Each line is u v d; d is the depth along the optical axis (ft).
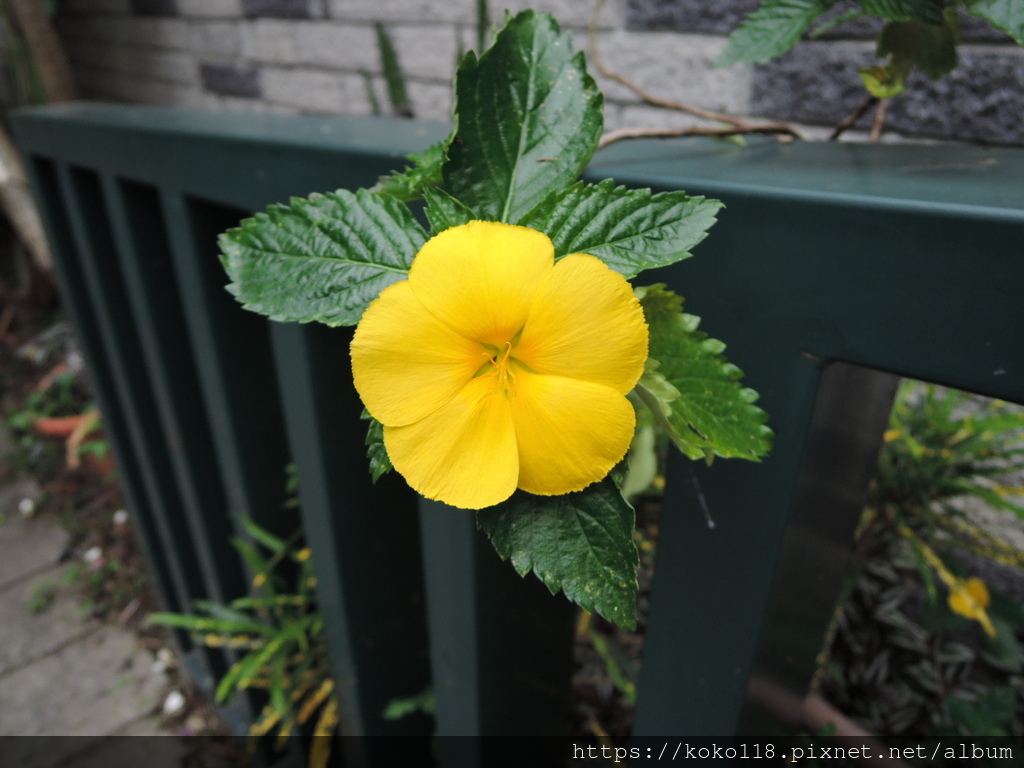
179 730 2.43
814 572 0.81
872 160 0.69
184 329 1.64
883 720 1.40
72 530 3.43
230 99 3.26
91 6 4.06
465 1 1.98
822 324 0.55
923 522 1.37
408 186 0.57
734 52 0.73
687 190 0.59
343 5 2.42
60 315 5.09
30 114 1.70
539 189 0.52
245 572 1.98
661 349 0.53
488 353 0.44
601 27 1.73
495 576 1.03
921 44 0.73
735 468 0.66
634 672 1.36
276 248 0.52
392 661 1.48
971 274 0.47
